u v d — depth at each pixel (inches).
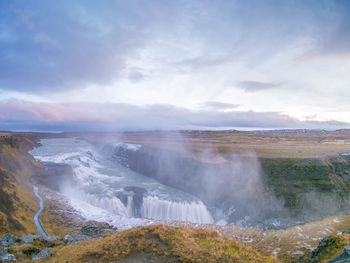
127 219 1641.2
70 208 1689.2
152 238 555.2
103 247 534.9
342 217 1317.7
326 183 1876.2
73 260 497.7
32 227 1209.4
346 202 1774.1
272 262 471.8
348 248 470.6
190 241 541.0
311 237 1015.0
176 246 507.2
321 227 1149.1
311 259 603.2
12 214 1192.8
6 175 1686.8
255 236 1164.5
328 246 552.1
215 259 452.1
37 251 674.8
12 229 1057.5
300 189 1876.2
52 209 1572.3
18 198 1449.3
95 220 1541.6
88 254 513.7
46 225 1298.0
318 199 1804.9
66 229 1328.7
